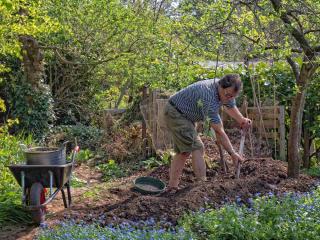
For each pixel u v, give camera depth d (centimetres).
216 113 663
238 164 691
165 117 688
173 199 617
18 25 853
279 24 690
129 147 1107
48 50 1520
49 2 1367
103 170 1016
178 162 701
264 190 664
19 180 598
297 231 510
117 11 1412
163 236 496
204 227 529
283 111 980
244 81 1036
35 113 1442
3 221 600
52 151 626
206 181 683
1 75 1496
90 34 1456
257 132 1015
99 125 1702
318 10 648
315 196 608
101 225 567
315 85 948
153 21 1423
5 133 992
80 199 707
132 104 1306
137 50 1393
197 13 754
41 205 574
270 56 705
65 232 519
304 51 654
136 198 629
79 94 1728
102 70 1652
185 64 922
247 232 512
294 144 742
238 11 747
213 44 666
